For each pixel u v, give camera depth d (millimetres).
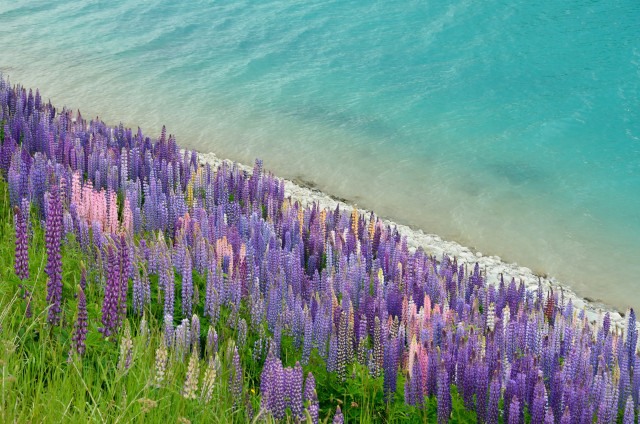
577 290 22703
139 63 40875
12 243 12516
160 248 13078
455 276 17594
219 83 38375
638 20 45156
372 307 14234
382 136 33000
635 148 31734
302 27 46094
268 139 32375
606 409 11984
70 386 8125
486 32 44312
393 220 26188
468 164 30609
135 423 7883
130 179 18875
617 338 14383
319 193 27766
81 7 51188
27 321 9516
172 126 33094
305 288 14922
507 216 26906
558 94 36594
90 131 21312
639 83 37250
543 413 11305
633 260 24453
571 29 44250
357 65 40500
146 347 9773
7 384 7473
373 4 50094
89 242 13031
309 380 10133
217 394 9492
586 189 28812
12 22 47625
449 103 36188
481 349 12805
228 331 12062
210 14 49031
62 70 39281
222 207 18016
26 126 19156
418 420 11352
